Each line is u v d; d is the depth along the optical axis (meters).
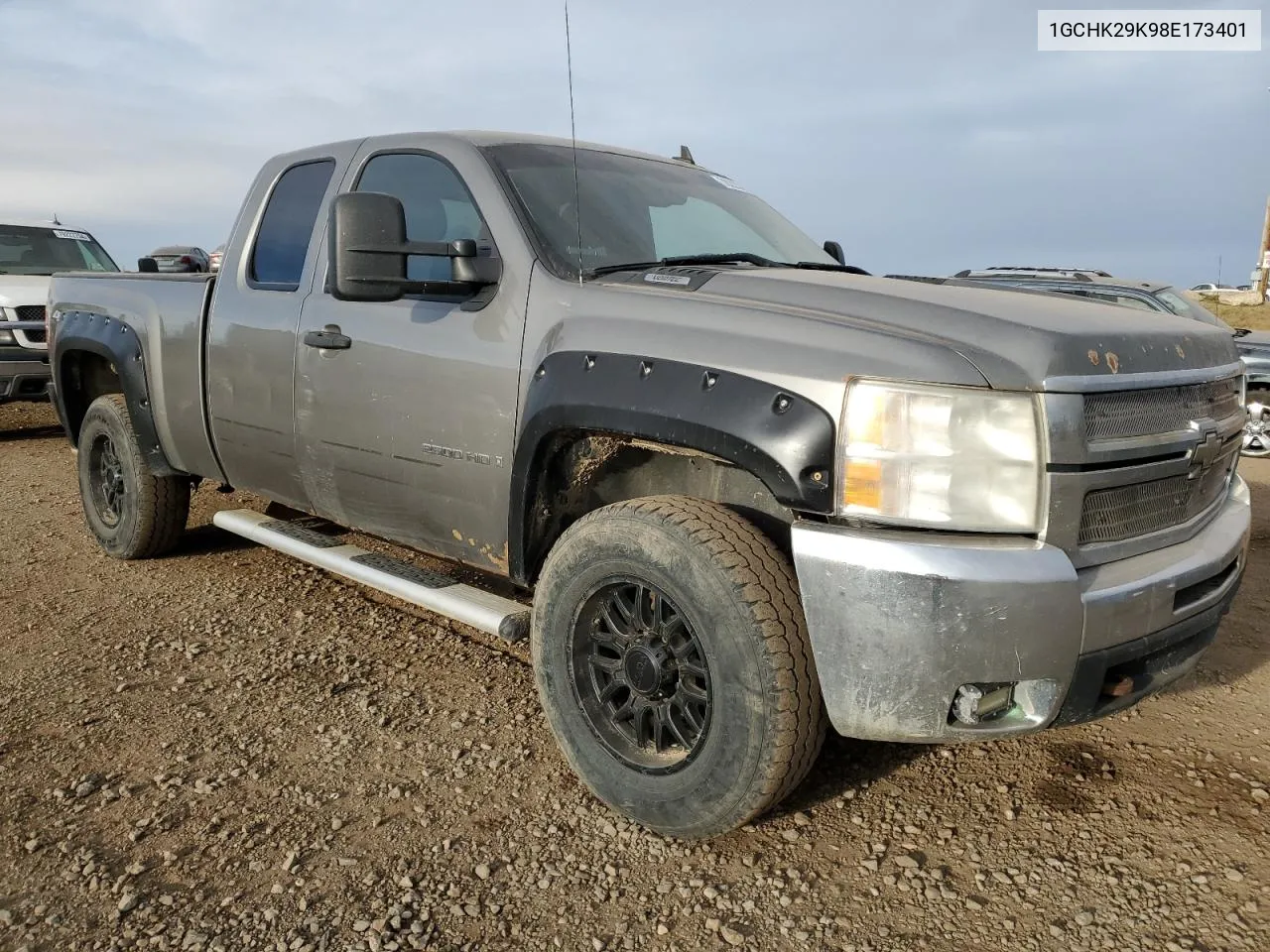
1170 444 2.40
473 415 3.01
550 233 3.08
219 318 4.04
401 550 5.05
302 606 4.33
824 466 2.22
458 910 2.29
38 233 10.80
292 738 3.11
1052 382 2.15
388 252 2.94
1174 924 2.24
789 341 2.37
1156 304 7.39
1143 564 2.36
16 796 2.75
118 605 4.34
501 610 3.03
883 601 2.13
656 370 2.51
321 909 2.28
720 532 2.36
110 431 4.80
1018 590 2.09
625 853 2.51
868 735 2.26
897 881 2.40
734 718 2.32
